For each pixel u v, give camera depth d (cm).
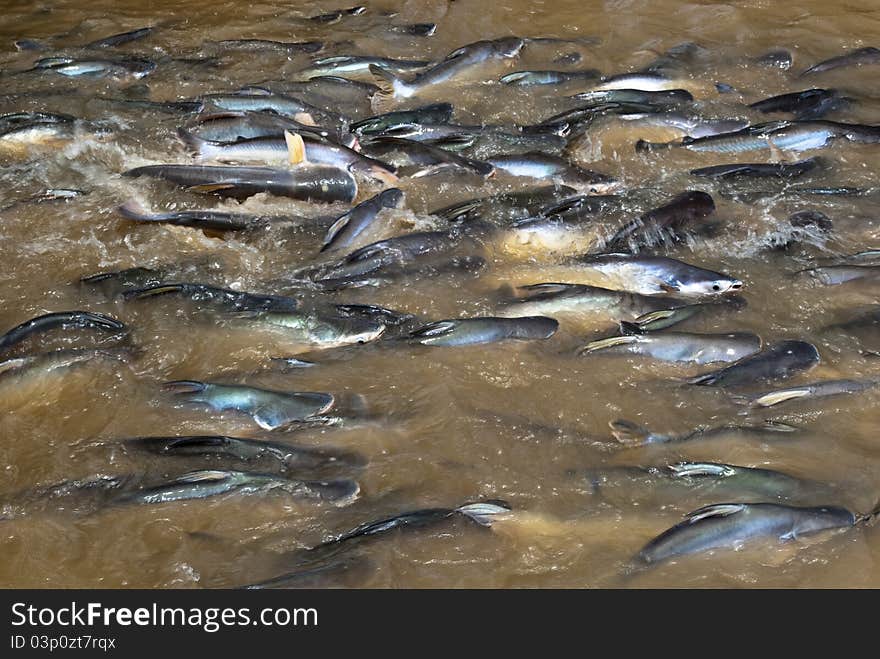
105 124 757
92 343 554
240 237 648
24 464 485
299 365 543
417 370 539
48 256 629
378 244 618
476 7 1012
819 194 686
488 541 445
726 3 1009
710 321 572
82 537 450
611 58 908
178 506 460
